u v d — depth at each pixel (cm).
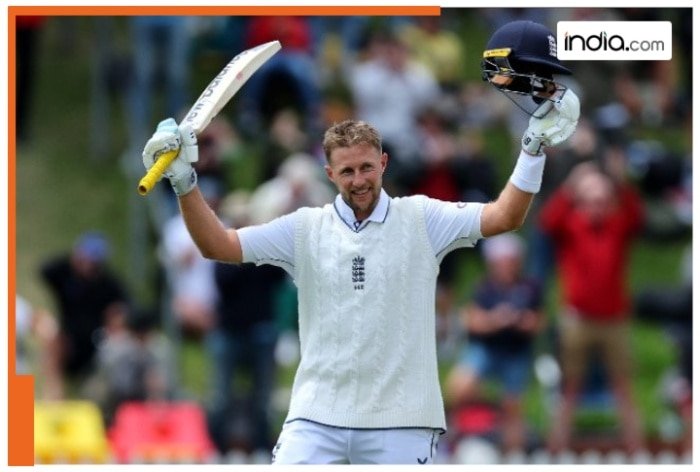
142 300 6625
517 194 2773
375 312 2767
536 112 2781
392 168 6531
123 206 7306
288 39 7344
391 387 2766
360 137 2756
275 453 2805
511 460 5334
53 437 5003
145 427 5181
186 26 7412
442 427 2805
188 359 6084
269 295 5278
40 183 7406
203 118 2792
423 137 6862
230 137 7225
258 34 7419
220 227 2808
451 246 2816
